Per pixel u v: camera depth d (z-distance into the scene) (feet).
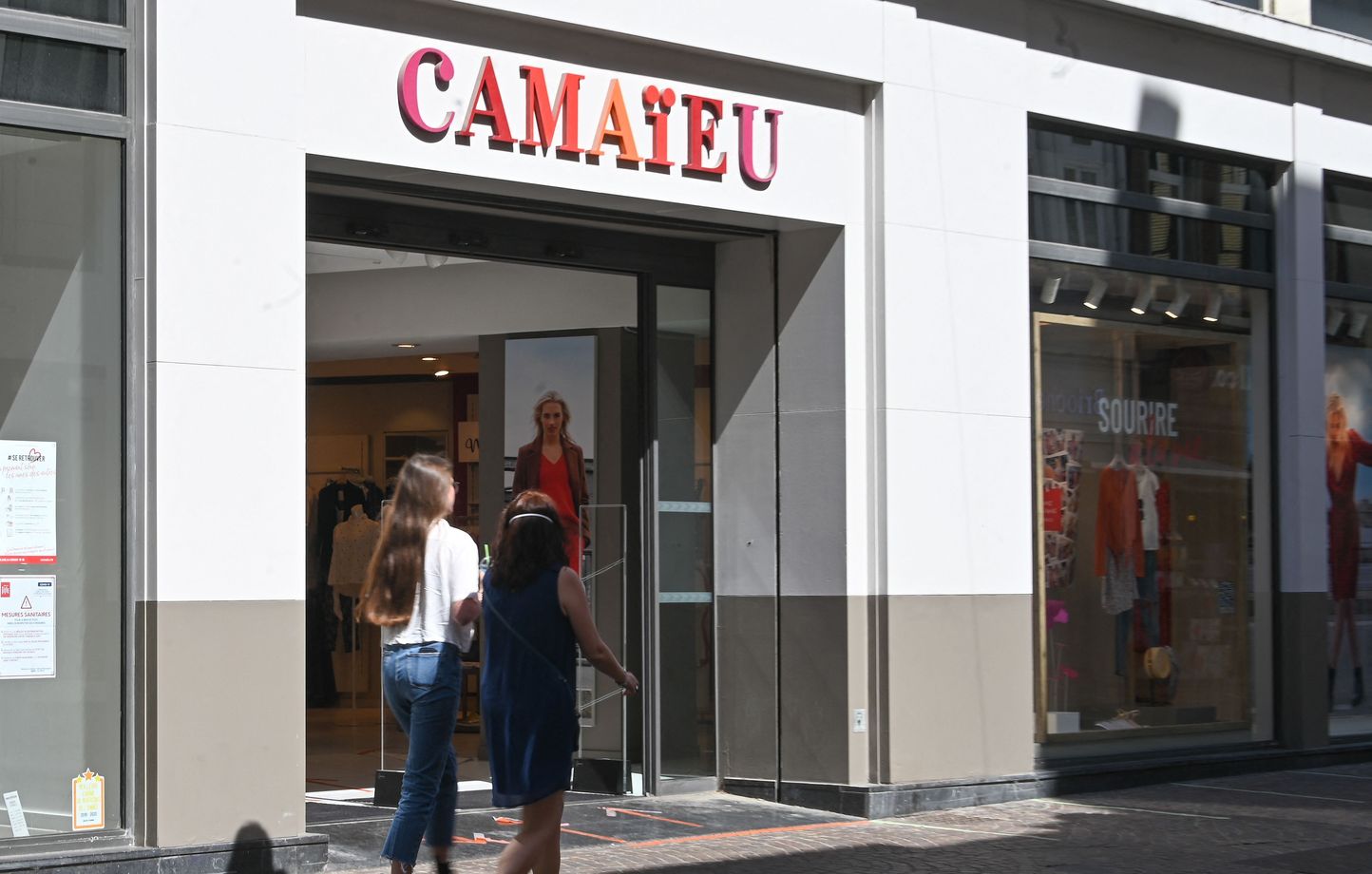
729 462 36.78
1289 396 43.62
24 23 25.22
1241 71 42.63
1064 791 37.55
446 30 29.78
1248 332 43.45
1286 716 43.29
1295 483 43.57
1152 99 40.50
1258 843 30.55
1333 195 45.16
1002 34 37.45
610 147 31.94
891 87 35.45
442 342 41.65
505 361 38.58
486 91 30.25
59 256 25.71
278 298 27.02
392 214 31.76
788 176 34.42
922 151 35.88
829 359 35.35
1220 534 42.47
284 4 27.27
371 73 28.78
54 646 25.44
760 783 36.04
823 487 35.35
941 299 36.04
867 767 34.91
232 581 26.27
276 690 26.66
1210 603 42.14
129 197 26.07
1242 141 42.57
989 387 36.88
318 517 55.01
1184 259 41.75
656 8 32.14
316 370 52.49
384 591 23.68
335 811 33.19
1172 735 41.06
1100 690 39.50
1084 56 39.11
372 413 53.98
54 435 25.61
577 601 22.18
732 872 27.53
